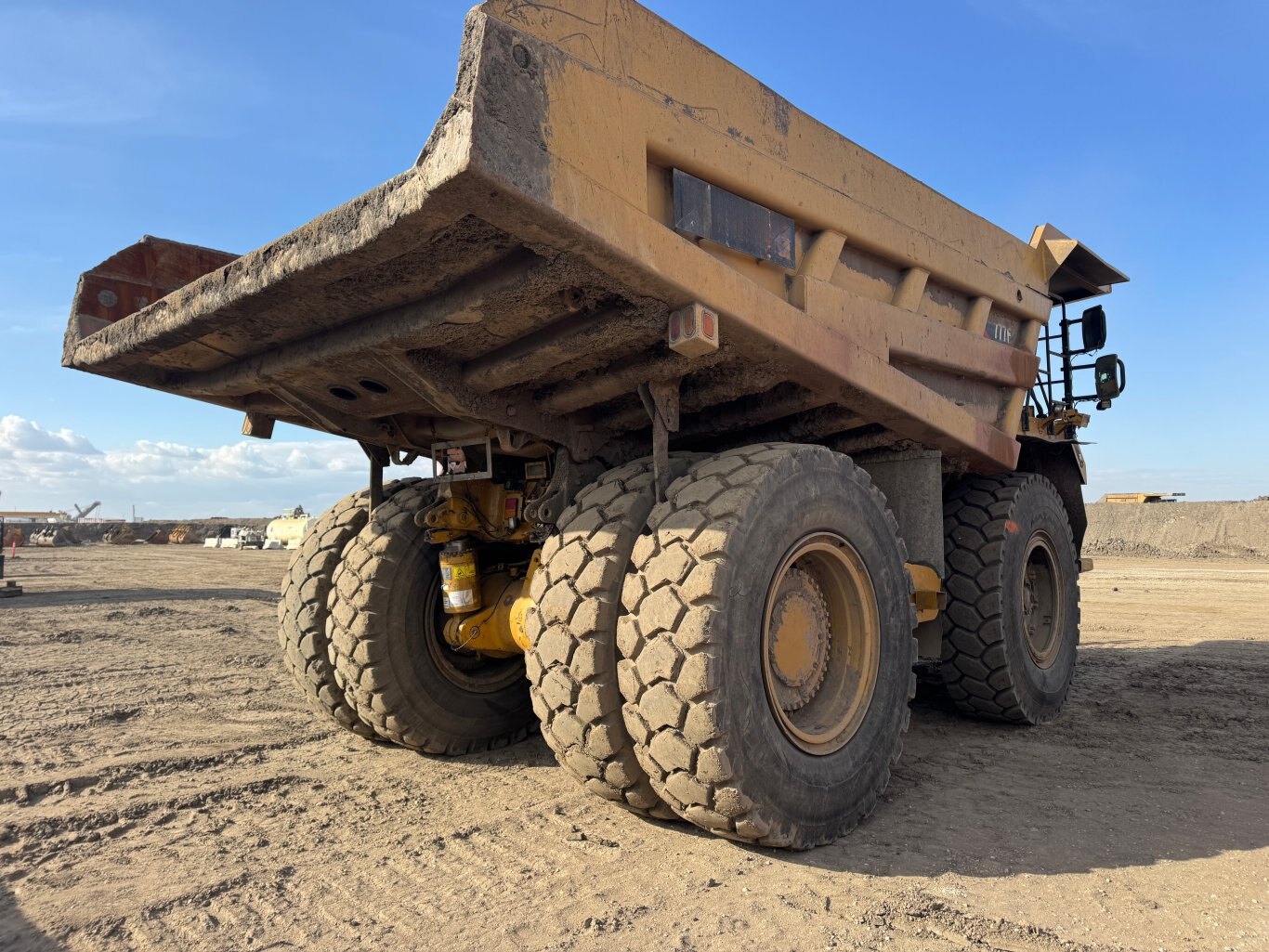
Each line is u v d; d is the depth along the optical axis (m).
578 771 2.76
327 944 2.06
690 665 2.38
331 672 3.96
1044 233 4.98
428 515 3.70
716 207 2.64
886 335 3.46
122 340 3.02
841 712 2.96
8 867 2.58
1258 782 3.41
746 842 2.67
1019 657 4.40
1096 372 5.77
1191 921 2.15
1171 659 6.81
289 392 3.38
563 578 2.73
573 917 2.19
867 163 3.42
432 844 2.74
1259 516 31.80
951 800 3.21
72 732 4.32
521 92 1.94
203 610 11.22
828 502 2.92
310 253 2.26
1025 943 2.04
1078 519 5.95
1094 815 3.00
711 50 2.66
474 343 2.82
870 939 2.06
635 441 3.71
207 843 2.77
